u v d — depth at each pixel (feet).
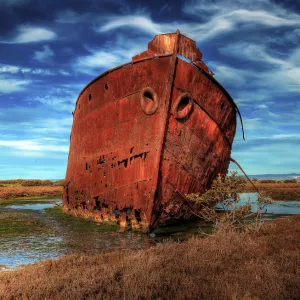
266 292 15.42
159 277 17.74
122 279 18.01
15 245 34.55
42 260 27.12
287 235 28.91
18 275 21.06
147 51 41.39
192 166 42.39
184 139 41.14
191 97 40.73
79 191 53.47
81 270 20.66
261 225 34.04
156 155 38.68
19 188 167.53
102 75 44.62
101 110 45.85
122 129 42.47
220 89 43.57
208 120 43.47
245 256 22.38
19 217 59.52
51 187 179.52
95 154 47.14
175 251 24.26
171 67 39.09
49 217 58.80
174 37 40.04
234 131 50.31
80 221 51.78
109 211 45.62
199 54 41.65
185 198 41.98
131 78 41.47
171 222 42.75
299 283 16.20
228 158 51.16
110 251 30.12
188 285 16.51
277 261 20.47
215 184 35.17
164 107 39.09
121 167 42.34
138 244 33.53
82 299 15.58
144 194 39.22
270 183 185.06
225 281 17.03
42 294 16.39
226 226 31.17
